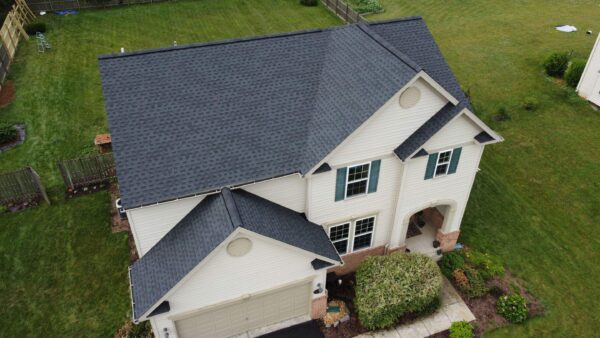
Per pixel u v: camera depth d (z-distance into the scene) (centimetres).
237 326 1805
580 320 1909
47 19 4097
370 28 2048
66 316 1884
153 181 1593
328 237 1819
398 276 1862
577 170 2659
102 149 2686
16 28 3694
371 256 1981
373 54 1781
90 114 2995
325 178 1752
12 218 2303
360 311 1817
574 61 3306
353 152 1717
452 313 1928
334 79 1848
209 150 1683
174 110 1719
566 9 4550
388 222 2033
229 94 1794
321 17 4362
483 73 3550
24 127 2872
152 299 1479
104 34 3928
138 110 1689
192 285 1539
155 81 1750
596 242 2250
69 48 3681
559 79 3403
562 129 2959
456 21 4375
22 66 3425
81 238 2209
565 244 2242
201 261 1448
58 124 2898
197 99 1758
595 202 2464
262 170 1684
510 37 4047
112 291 1980
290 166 1706
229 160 1681
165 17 4269
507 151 2806
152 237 1691
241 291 1656
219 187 1634
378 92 1652
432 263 1923
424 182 1927
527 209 2433
